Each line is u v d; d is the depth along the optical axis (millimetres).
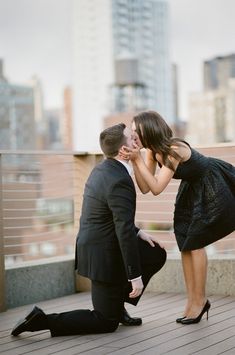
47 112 151375
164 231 5016
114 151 3527
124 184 3408
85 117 162000
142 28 172250
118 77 166125
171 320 3818
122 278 3498
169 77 168500
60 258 4902
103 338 3438
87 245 3506
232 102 124750
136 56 169250
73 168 5008
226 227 3676
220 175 3686
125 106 163875
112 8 171625
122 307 3562
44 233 4957
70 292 4891
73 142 160125
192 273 3793
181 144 3641
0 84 123688
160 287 4746
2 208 4352
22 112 124000
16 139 122625
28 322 3488
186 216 3789
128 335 3484
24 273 4562
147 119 3641
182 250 3746
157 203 5031
